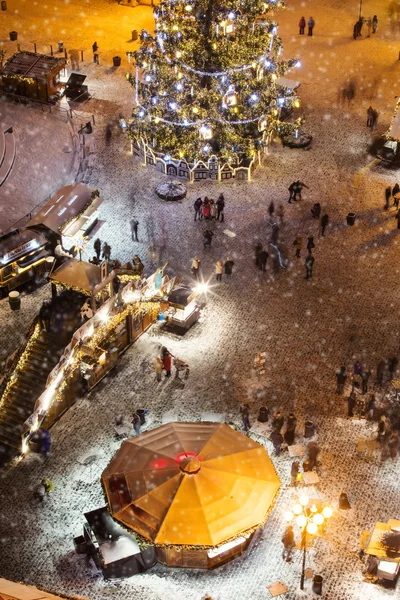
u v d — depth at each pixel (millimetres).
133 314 39750
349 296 43562
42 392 36438
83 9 71875
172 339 40844
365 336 41250
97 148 54281
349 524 32781
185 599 30469
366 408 37031
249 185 51312
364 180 51938
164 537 30297
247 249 46469
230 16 46438
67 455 35438
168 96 49906
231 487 31375
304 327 41625
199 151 49656
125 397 37938
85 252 45531
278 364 39562
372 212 49312
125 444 33344
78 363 37094
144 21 70375
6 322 41531
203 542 30172
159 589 30828
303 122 53781
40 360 37875
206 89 49344
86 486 34219
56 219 44594
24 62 58406
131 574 31203
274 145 55062
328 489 34094
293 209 49406
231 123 50000
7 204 48969
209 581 31078
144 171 52344
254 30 49969
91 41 66938
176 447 32500
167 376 38812
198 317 41938
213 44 47906
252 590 30734
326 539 32281
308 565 31484
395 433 34875
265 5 48406
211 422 34156
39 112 57594
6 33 67562
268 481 32031
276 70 51844
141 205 49438
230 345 40531
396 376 39031
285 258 45812
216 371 39188
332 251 46469
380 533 31297
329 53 65875
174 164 51438
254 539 32438
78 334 36344
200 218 48375
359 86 61531
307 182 51656
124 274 40000
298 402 37750
